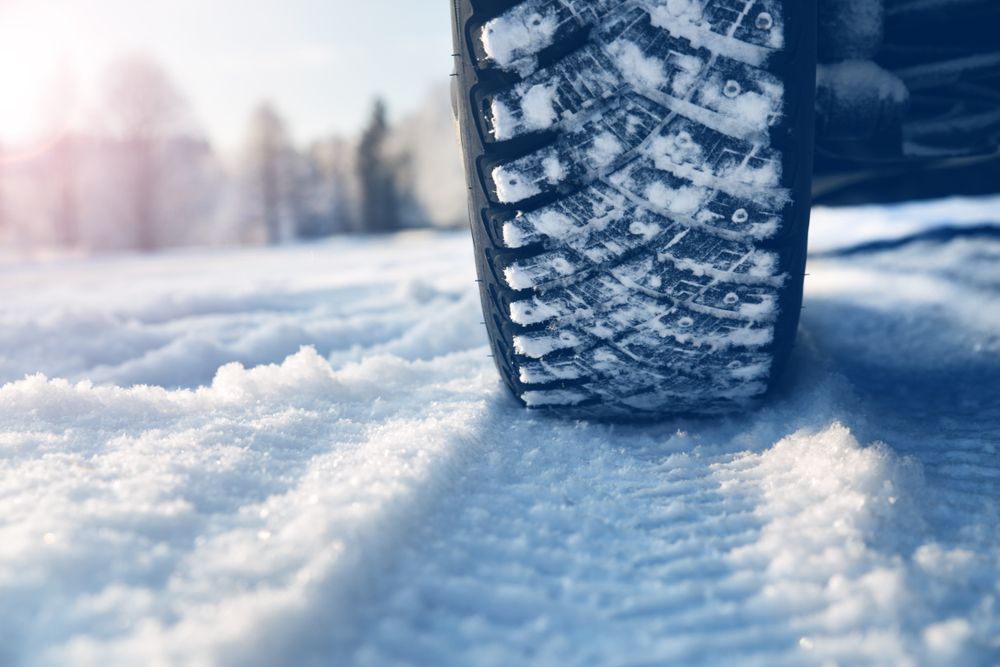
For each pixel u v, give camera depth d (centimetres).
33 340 91
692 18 48
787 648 38
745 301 52
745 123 49
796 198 50
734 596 41
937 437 56
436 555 43
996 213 194
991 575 41
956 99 66
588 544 45
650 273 52
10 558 39
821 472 49
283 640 36
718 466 53
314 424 56
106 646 36
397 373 71
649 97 49
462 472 51
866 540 43
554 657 38
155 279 219
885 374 71
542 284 53
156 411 57
